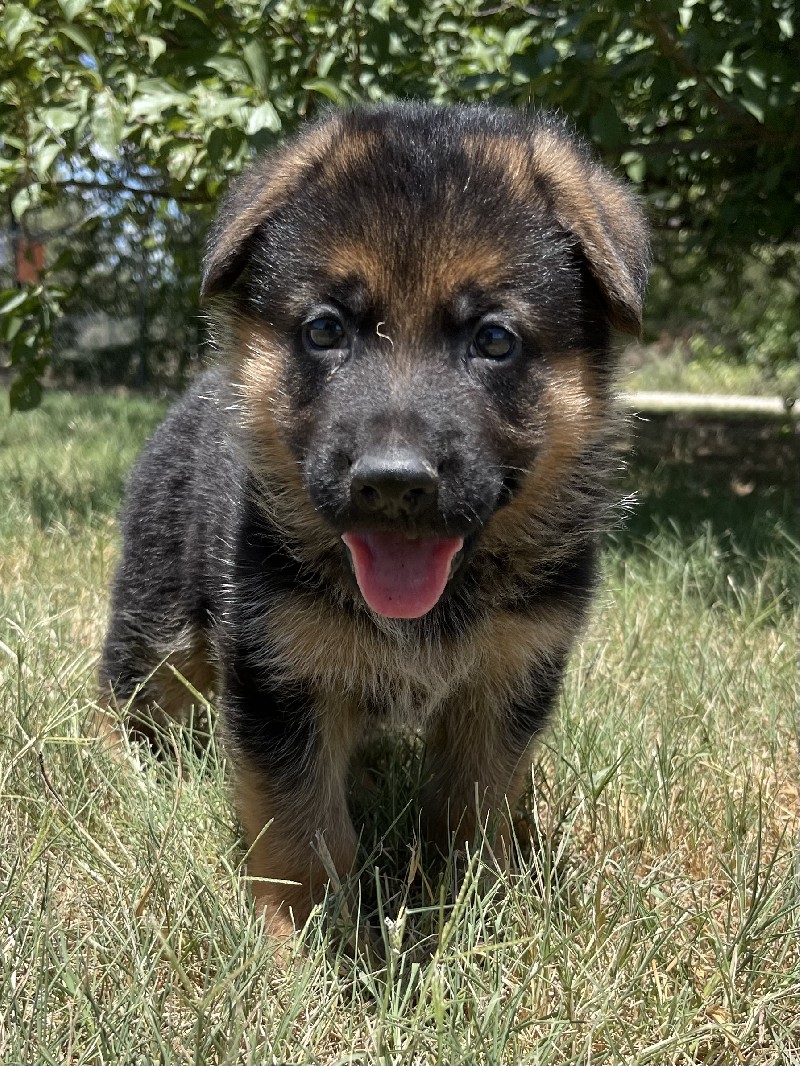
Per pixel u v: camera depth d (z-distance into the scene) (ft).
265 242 1.10
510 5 2.21
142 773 1.19
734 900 1.09
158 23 2.08
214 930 0.97
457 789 1.22
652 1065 0.88
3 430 4.10
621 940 0.97
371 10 1.91
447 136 1.08
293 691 1.11
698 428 5.02
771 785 1.34
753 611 1.85
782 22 2.09
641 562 2.19
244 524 1.14
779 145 2.50
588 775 1.26
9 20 1.97
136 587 1.46
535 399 1.05
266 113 1.84
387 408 0.94
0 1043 0.84
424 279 0.99
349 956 1.04
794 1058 0.89
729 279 4.00
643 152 2.56
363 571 1.01
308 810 1.11
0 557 2.15
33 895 0.98
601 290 1.10
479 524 0.98
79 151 2.50
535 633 1.15
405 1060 0.85
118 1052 0.82
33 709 1.31
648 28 2.01
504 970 0.94
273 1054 0.84
